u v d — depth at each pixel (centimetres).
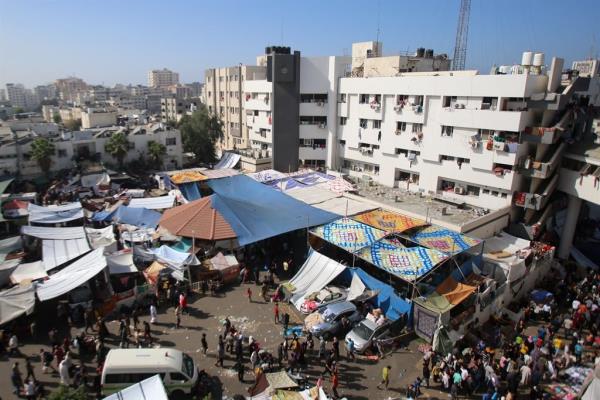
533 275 2972
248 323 2514
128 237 3428
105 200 4625
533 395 1925
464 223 3091
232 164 5650
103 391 1819
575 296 2811
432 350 2192
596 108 4022
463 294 2392
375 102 4328
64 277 2586
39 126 7106
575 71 3969
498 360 2178
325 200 3812
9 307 2262
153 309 2477
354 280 2694
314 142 5162
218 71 9025
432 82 3738
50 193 4744
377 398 1936
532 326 2548
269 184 4347
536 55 3369
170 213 3512
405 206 3606
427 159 3916
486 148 3422
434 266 2497
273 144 5097
